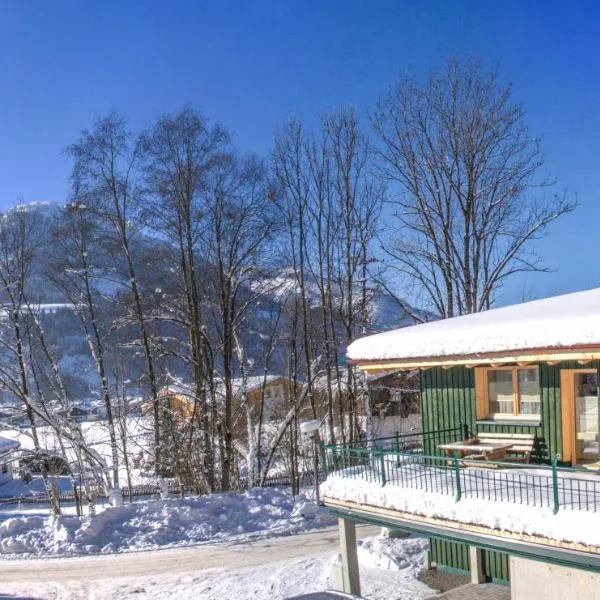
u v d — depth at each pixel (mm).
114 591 16391
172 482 30594
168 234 29906
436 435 14891
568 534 9266
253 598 15281
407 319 32156
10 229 28219
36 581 17359
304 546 18953
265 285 31344
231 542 19766
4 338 27797
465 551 15203
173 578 17000
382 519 12242
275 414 35312
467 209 31344
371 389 30656
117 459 28312
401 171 32344
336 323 33562
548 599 10734
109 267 29516
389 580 15461
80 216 28938
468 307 31109
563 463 12375
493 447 12680
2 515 30656
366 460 14102
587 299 14062
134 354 30609
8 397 28797
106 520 21250
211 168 29500
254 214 30250
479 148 31062
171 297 30469
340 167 32125
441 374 14859
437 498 11203
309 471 32969
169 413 30297
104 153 29047
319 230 32000
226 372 29641
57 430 26219
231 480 31000
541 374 12812
